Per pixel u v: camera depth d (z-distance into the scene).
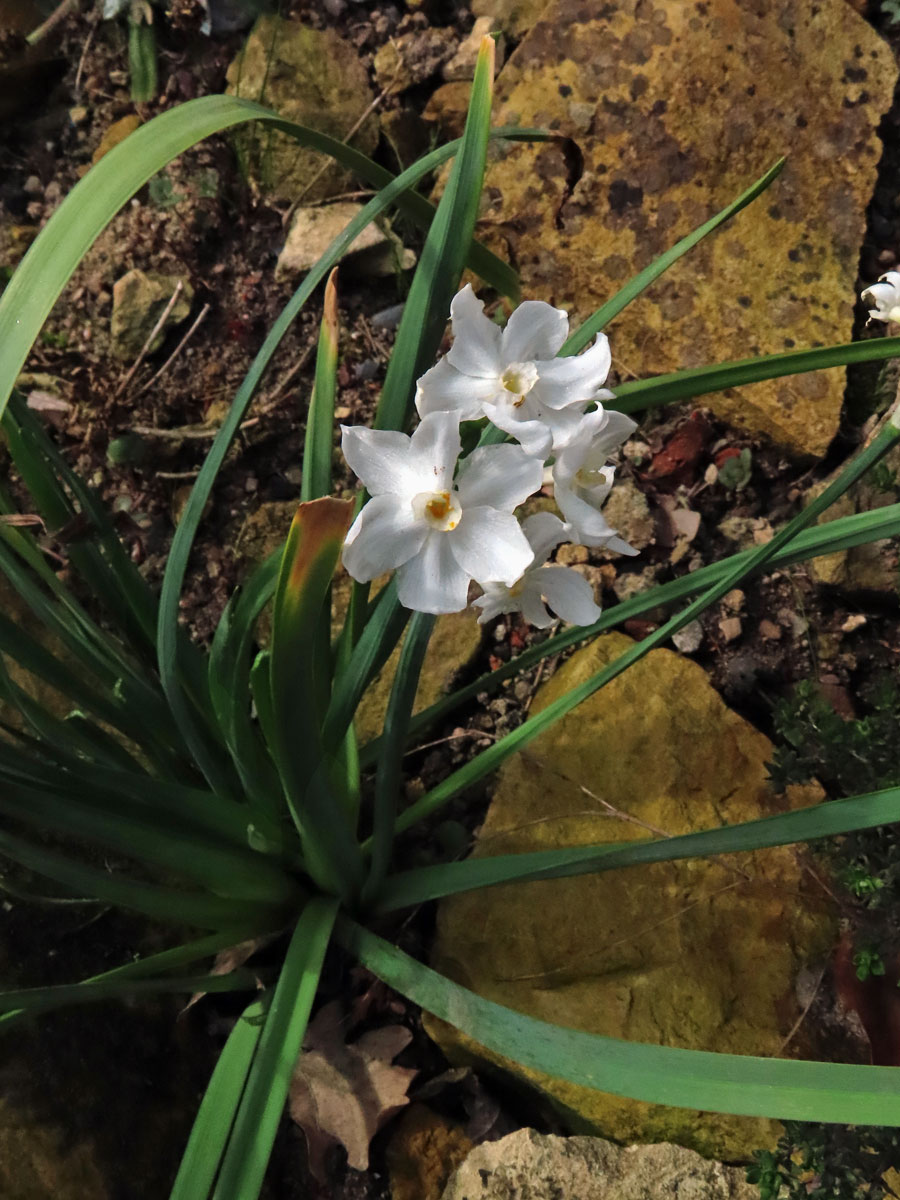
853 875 0.27
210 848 0.24
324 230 0.42
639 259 0.40
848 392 0.39
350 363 0.41
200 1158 0.21
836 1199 0.24
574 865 0.24
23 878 0.31
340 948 0.32
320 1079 0.31
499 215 0.41
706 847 0.21
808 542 0.25
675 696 0.35
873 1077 0.16
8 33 0.43
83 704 0.28
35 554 0.27
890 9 0.44
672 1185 0.28
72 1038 0.29
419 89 0.45
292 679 0.19
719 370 0.25
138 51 0.44
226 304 0.41
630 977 0.30
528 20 0.45
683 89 0.41
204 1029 0.32
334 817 0.24
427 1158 0.30
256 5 0.44
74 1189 0.27
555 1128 0.31
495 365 0.17
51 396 0.40
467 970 0.31
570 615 0.19
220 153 0.42
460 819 0.35
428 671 0.36
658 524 0.39
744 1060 0.17
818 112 0.41
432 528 0.16
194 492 0.22
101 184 0.18
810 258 0.40
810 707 0.30
